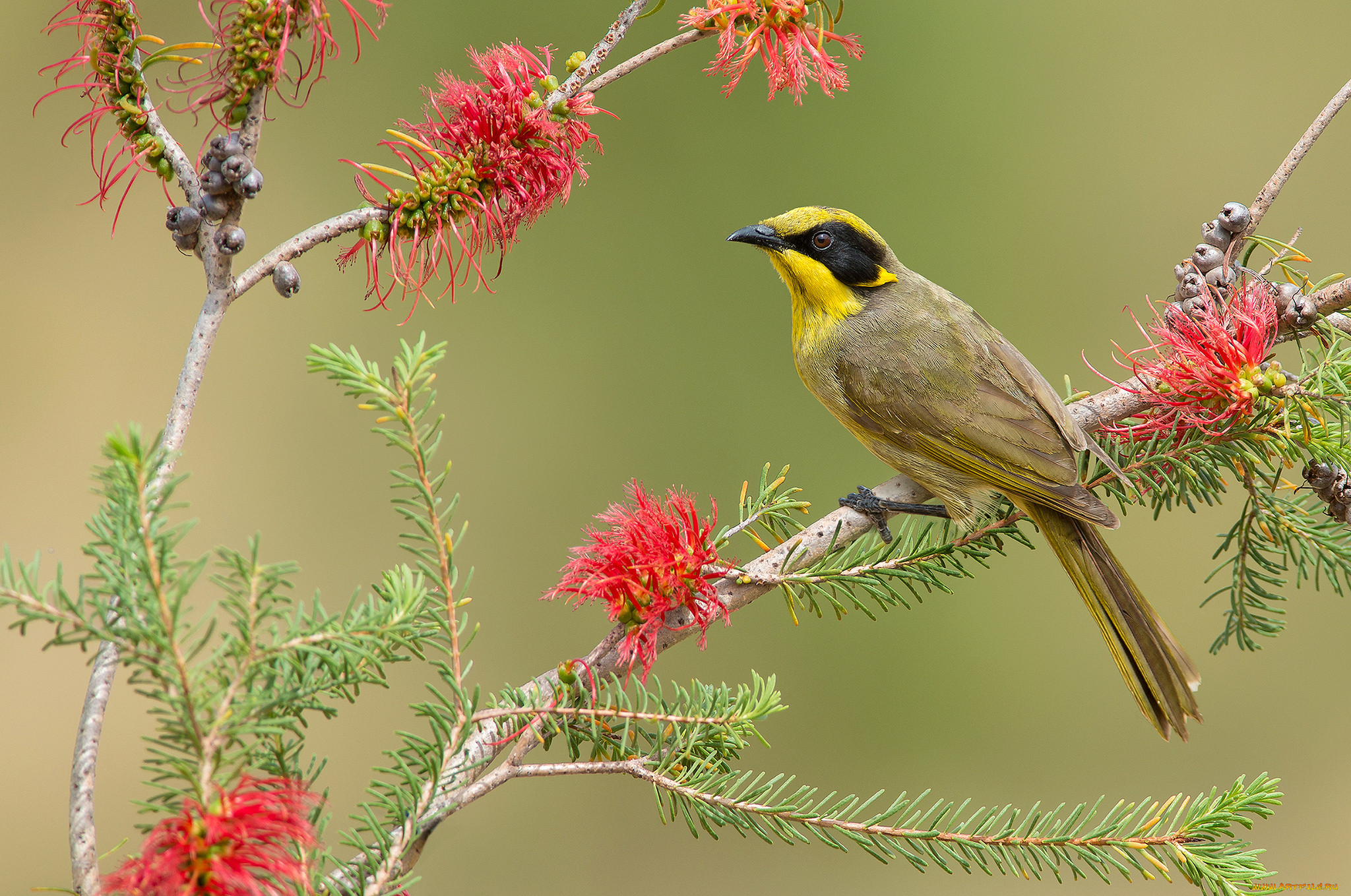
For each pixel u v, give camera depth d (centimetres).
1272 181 643
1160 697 749
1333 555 633
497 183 483
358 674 363
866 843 429
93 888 330
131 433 310
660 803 424
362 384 372
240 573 329
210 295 417
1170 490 651
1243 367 572
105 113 411
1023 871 429
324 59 416
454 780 392
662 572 443
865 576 571
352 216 457
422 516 382
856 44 559
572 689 436
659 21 1538
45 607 310
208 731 318
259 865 306
